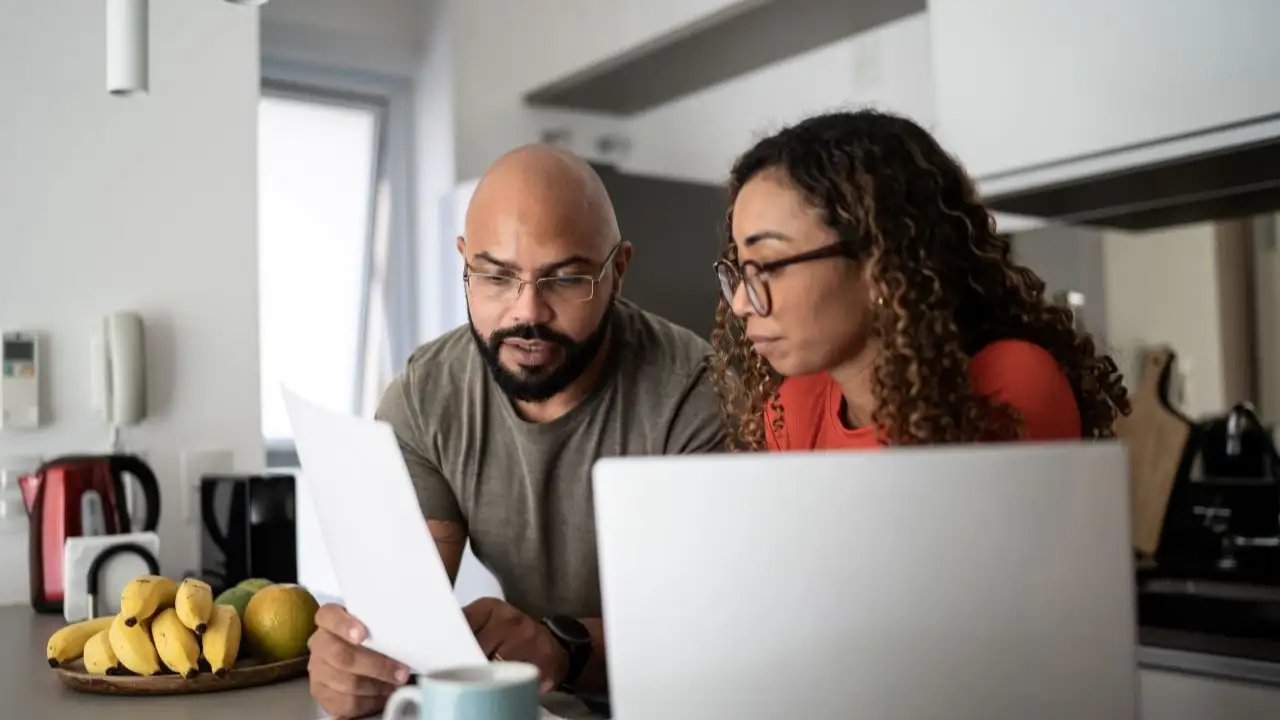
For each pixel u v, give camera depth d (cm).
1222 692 171
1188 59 190
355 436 95
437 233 327
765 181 103
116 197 216
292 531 194
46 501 188
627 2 296
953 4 229
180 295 221
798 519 62
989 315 108
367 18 325
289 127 326
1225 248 243
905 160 105
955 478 61
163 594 131
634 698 66
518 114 336
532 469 149
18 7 208
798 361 105
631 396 150
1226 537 220
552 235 133
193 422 221
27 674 141
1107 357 119
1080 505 62
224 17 227
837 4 263
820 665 63
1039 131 213
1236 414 227
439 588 94
